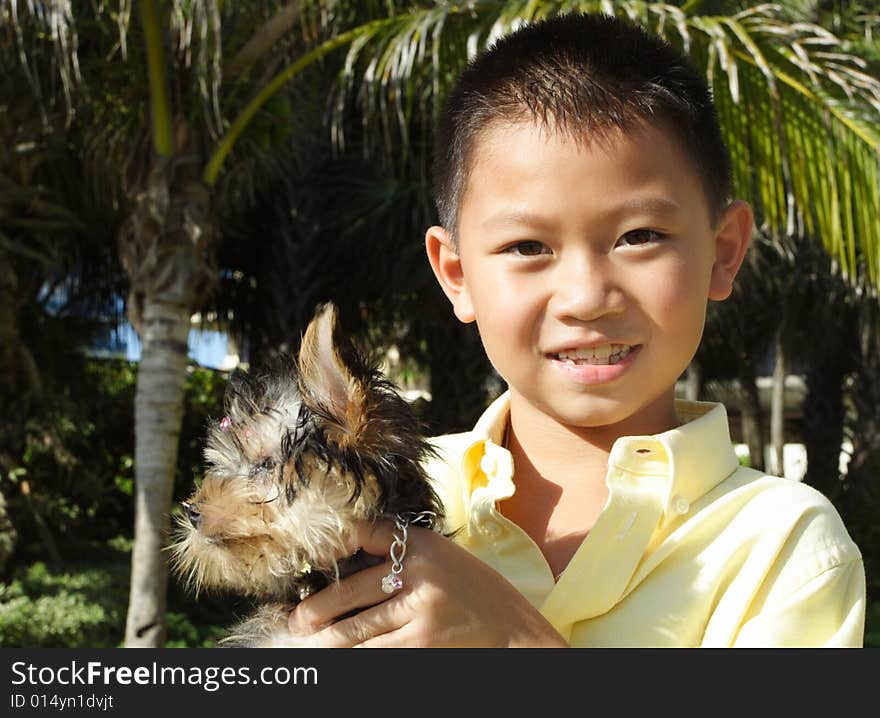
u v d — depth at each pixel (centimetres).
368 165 1134
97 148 826
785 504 174
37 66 822
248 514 199
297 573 206
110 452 1340
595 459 183
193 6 654
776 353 1576
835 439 1553
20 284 1119
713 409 193
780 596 166
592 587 169
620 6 537
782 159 548
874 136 546
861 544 1364
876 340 1428
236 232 1239
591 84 167
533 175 167
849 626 167
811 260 1227
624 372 168
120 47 748
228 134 731
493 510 183
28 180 1010
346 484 191
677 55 181
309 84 882
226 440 213
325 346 200
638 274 166
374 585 181
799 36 582
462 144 183
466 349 1198
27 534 1106
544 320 170
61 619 880
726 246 189
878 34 884
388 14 767
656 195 165
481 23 608
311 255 1212
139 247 752
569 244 167
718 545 171
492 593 170
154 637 741
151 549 744
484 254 175
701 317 173
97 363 1349
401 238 1138
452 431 1197
